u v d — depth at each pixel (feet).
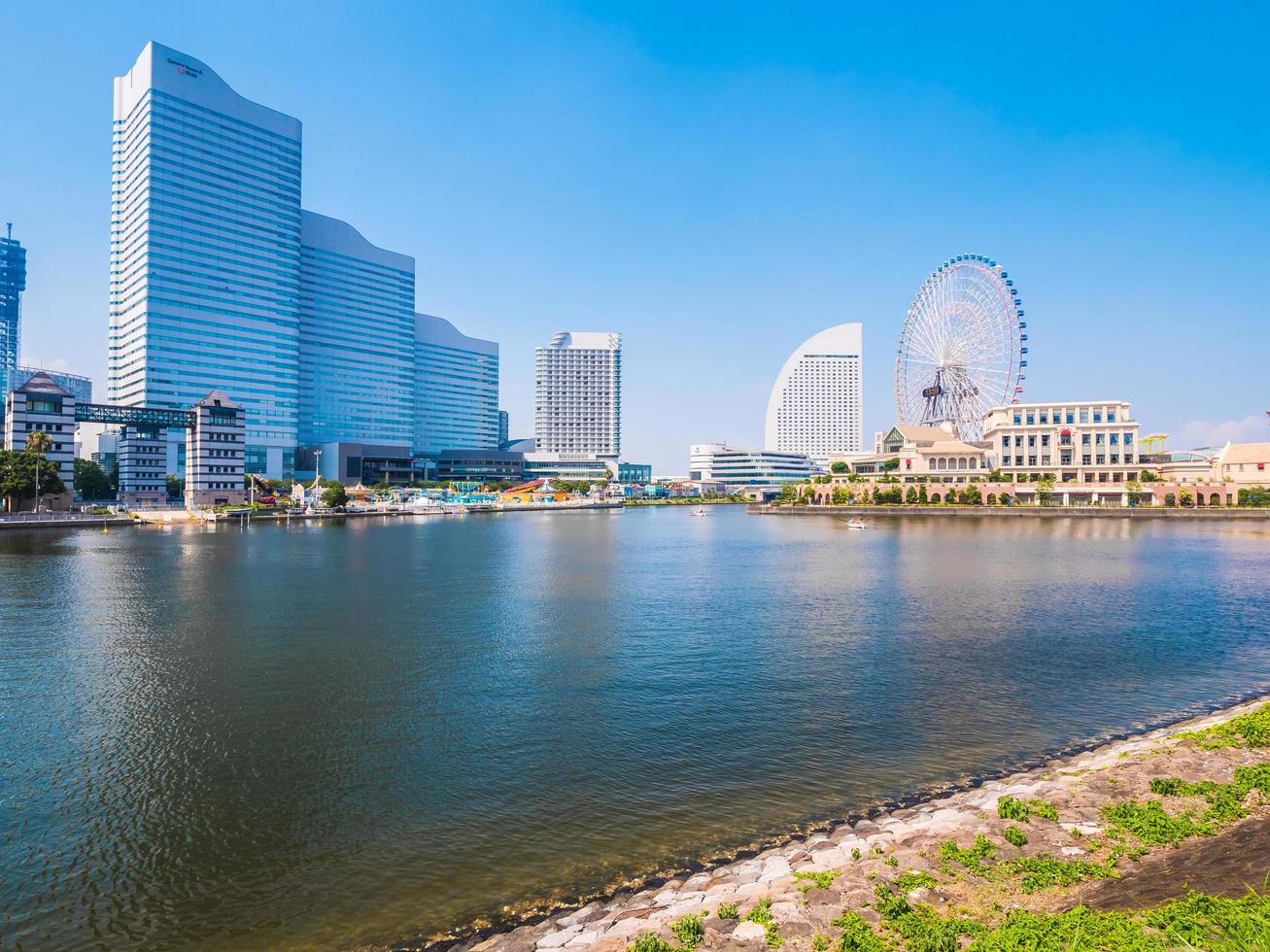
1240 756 79.15
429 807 79.56
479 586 239.30
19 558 304.30
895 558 327.47
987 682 125.80
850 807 78.18
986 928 48.14
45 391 516.32
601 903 60.44
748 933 50.01
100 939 57.93
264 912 61.16
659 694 119.65
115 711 111.14
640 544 409.69
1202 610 192.75
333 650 149.18
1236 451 616.80
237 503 607.37
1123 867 56.85
